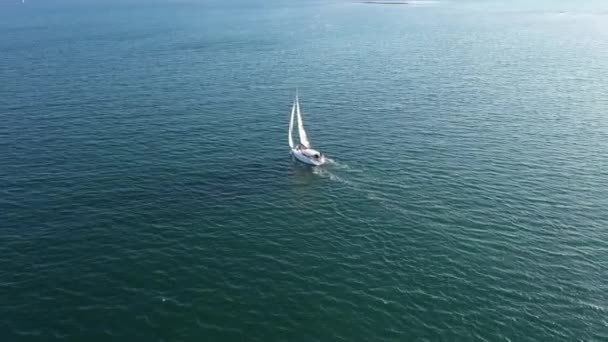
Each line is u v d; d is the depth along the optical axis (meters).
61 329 38.84
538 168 66.75
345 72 124.56
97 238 51.09
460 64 131.38
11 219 54.25
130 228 53.06
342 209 57.09
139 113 91.62
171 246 49.97
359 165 68.69
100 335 38.25
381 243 50.31
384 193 60.62
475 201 58.22
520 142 75.94
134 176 65.44
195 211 56.72
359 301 41.94
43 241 50.31
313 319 39.97
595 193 59.72
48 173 66.06
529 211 55.81
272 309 41.12
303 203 58.50
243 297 42.62
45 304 41.50
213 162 70.19
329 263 47.22
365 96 102.50
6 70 126.56
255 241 51.00
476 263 46.66
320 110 93.75
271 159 71.31
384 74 121.44
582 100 96.06
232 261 47.66
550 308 40.62
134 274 45.53
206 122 87.06
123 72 125.38
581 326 38.66
